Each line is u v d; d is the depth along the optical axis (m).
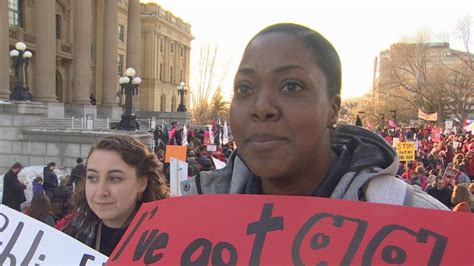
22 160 19.38
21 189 10.54
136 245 1.54
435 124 57.50
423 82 56.97
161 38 74.44
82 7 38.03
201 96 65.19
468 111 57.31
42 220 5.52
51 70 34.03
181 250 1.42
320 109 1.18
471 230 1.19
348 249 1.23
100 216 2.76
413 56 56.25
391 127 40.53
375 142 1.45
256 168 1.19
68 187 10.47
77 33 38.00
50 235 2.36
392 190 1.33
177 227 1.48
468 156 14.08
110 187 2.75
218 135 23.23
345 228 1.25
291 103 1.15
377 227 1.23
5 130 19.47
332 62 1.24
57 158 18.92
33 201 5.61
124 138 2.96
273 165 1.17
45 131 18.89
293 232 1.29
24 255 2.34
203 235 1.41
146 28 70.31
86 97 38.47
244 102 1.21
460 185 7.54
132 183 2.81
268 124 1.15
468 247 1.17
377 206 1.26
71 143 18.81
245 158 1.22
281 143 1.16
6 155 19.62
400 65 57.75
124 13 62.09
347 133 1.55
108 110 42.00
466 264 1.16
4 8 30.20
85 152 18.67
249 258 1.31
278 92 1.17
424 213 1.24
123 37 62.09
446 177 10.90
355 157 1.37
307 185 1.34
